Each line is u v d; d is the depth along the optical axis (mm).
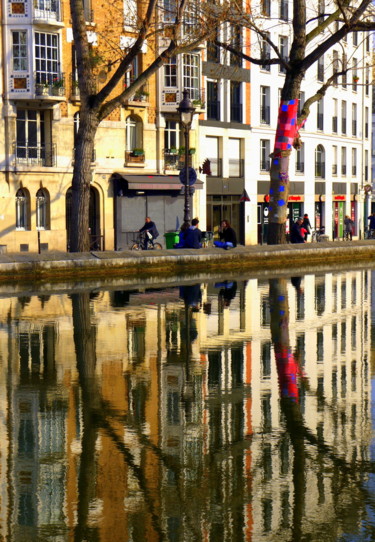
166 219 57438
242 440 7652
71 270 26141
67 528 5613
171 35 32250
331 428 8086
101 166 53719
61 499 6129
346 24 33781
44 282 25000
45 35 50094
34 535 5500
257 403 9125
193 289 22547
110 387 9969
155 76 56906
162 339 13672
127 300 19562
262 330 14711
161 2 40938
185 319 16172
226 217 63719
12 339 13688
